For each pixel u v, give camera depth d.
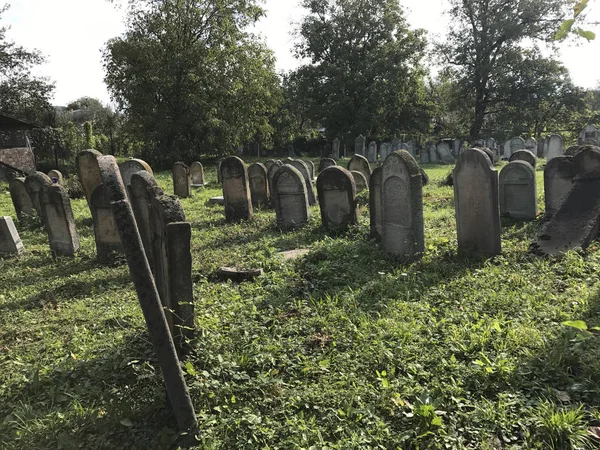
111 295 6.49
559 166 8.53
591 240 6.68
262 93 33.06
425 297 5.39
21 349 4.94
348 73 38.34
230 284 6.43
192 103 30.50
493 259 6.58
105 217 8.04
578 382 3.44
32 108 38.94
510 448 2.87
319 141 46.03
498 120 42.59
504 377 3.55
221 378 3.88
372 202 8.26
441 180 17.70
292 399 3.54
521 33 37.47
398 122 43.41
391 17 39.19
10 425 3.55
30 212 12.41
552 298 4.95
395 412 3.33
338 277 6.36
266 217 11.34
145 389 3.84
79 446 3.28
